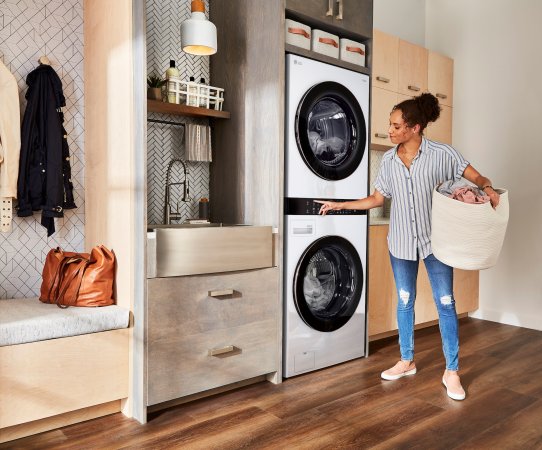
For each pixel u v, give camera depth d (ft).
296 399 7.91
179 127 9.78
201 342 7.60
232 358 8.00
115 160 7.72
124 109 7.44
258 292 8.33
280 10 8.48
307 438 6.57
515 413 7.40
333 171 9.36
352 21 9.83
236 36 9.39
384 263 11.28
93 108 8.47
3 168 7.70
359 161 9.85
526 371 9.34
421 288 12.34
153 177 9.48
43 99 8.18
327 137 9.82
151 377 7.04
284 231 8.75
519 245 13.09
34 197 8.10
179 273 7.29
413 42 14.78
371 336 11.50
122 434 6.64
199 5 8.29
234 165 9.55
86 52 8.73
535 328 12.71
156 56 9.52
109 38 7.87
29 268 8.46
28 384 6.33
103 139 8.10
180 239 7.29
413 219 8.31
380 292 11.20
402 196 8.38
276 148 8.58
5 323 6.22
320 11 9.24
